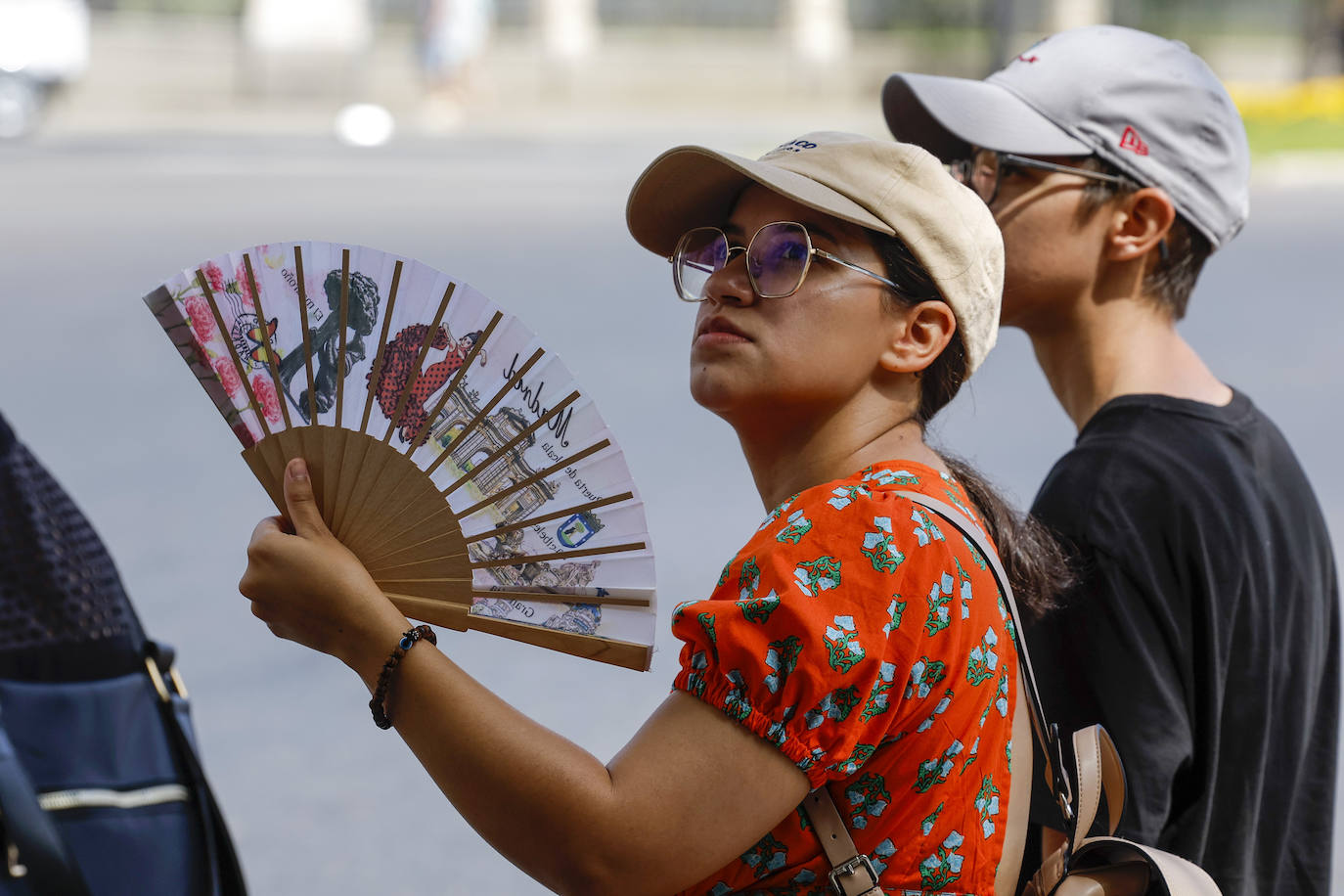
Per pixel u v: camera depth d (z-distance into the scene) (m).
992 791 3.09
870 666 2.85
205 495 12.23
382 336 2.97
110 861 2.73
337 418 2.98
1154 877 3.26
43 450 13.38
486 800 2.88
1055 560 3.82
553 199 31.41
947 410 3.95
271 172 35.00
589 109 56.69
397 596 3.04
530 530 3.02
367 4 56.03
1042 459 13.16
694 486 12.59
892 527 2.95
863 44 61.84
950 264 3.22
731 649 2.85
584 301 20.34
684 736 2.88
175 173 34.47
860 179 3.21
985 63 58.97
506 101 55.94
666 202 3.53
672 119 54.16
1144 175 4.41
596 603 3.05
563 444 3.00
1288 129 46.81
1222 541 4.01
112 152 38.34
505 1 58.00
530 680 9.25
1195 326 19.48
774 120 53.81
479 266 22.73
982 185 4.55
